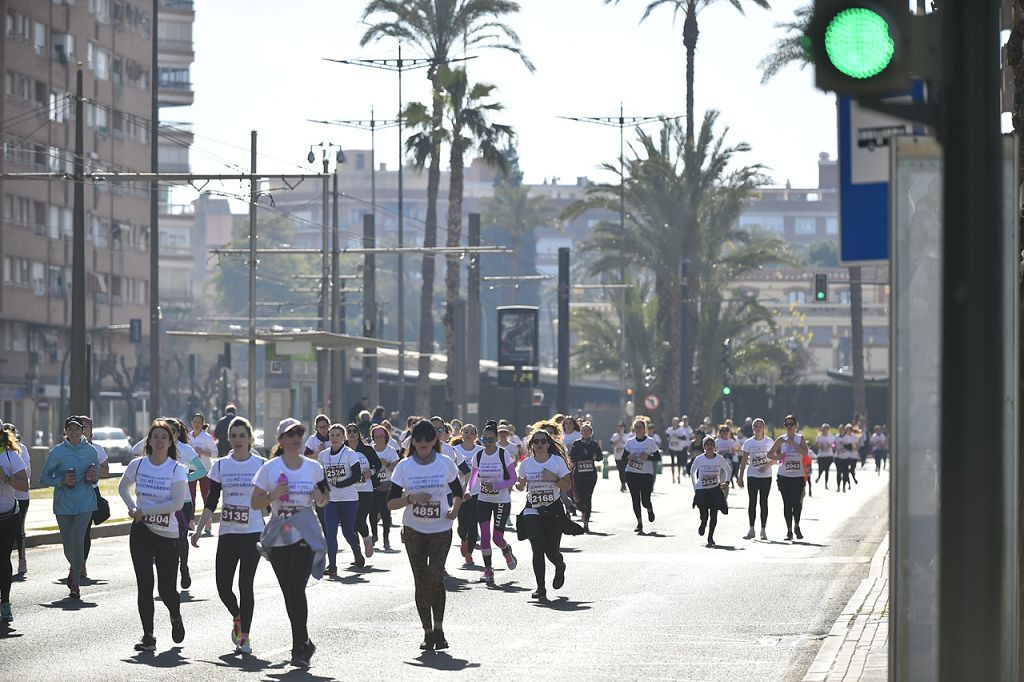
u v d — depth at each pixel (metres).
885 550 36.22
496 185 188.75
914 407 10.30
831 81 8.59
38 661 19.23
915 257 10.33
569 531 26.64
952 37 8.62
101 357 127.50
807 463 65.56
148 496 20.33
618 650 20.38
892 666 10.31
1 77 108.44
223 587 19.88
